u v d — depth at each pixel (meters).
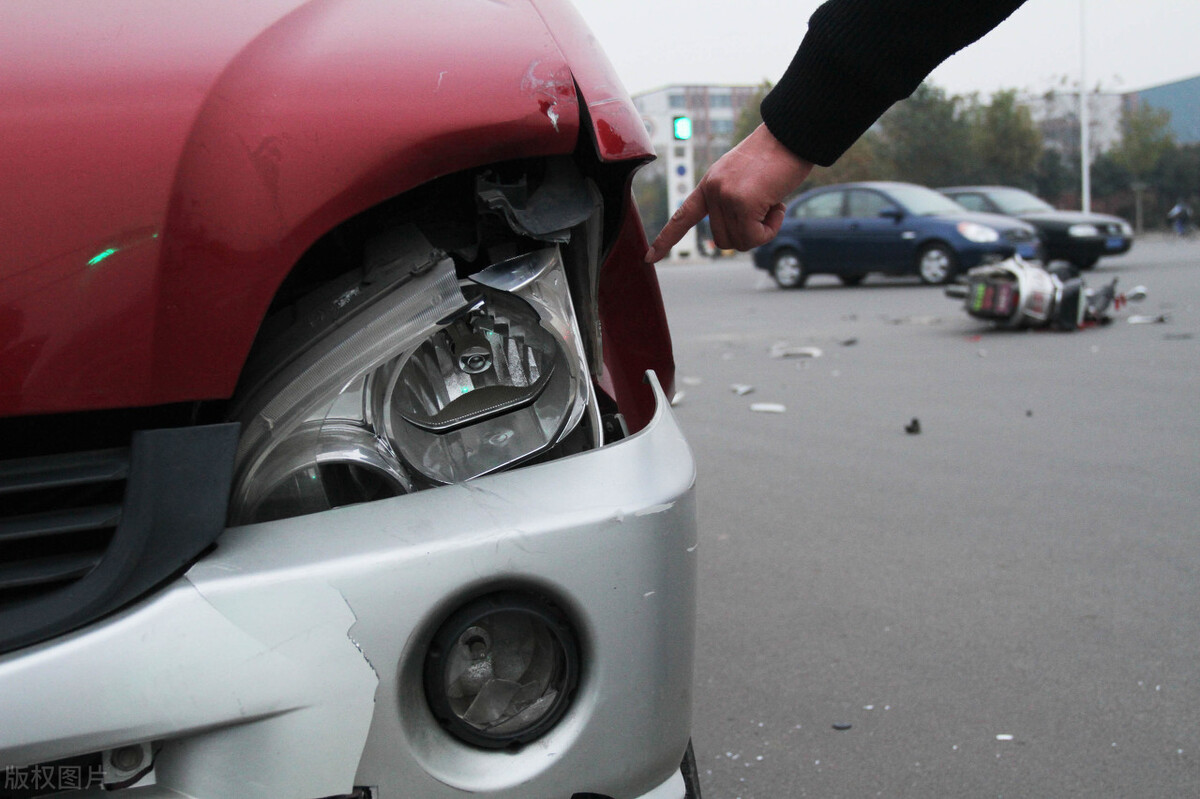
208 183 1.12
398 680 1.08
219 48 1.18
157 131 1.11
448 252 1.27
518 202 1.24
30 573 1.06
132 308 1.09
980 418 5.90
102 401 1.09
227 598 1.05
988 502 4.22
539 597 1.14
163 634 1.04
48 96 1.11
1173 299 11.78
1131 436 5.26
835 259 16.39
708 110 66.69
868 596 3.23
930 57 1.38
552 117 1.22
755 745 2.36
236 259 1.12
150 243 1.09
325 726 1.06
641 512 1.18
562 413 1.27
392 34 1.24
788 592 3.30
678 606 1.21
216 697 1.04
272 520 1.20
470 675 1.12
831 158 1.46
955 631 2.94
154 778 1.08
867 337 9.99
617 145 1.26
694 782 1.58
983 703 2.51
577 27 1.36
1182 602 3.07
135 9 1.20
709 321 12.43
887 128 50.38
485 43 1.26
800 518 4.11
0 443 1.13
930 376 7.45
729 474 4.86
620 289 1.64
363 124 1.17
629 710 1.17
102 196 1.09
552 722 1.14
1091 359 7.81
